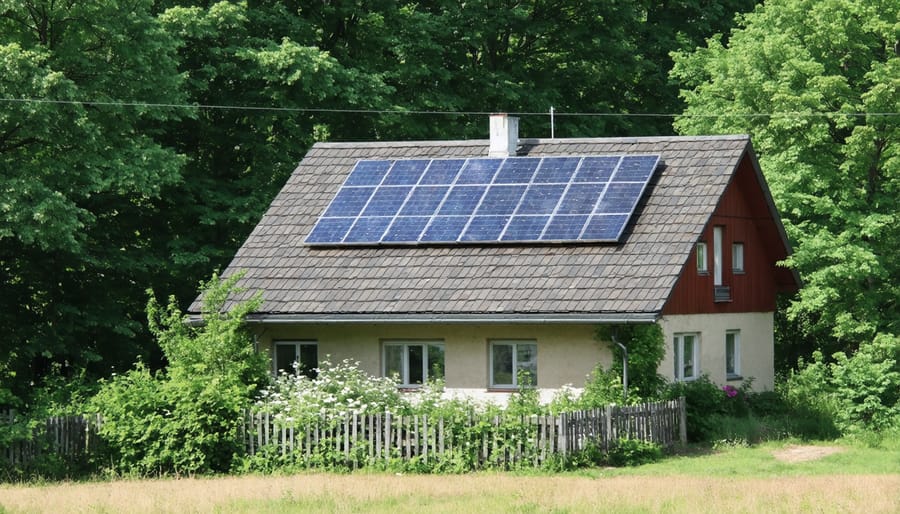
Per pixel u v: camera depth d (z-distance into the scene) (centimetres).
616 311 3312
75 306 4484
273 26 5031
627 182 3731
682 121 5106
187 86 4703
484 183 3909
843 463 3052
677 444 3334
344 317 3572
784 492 2419
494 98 5747
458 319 3456
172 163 4253
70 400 3609
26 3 4122
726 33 6362
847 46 4466
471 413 3033
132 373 3334
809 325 4938
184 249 4706
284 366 3778
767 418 3769
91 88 4184
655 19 6384
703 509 2238
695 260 3762
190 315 3731
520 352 3544
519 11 5694
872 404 3569
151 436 3120
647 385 3412
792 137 4328
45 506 2441
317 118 5088
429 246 3750
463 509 2291
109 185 4091
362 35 5425
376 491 2544
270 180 4881
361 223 3875
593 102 6175
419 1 5844
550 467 2925
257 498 2477
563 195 3762
